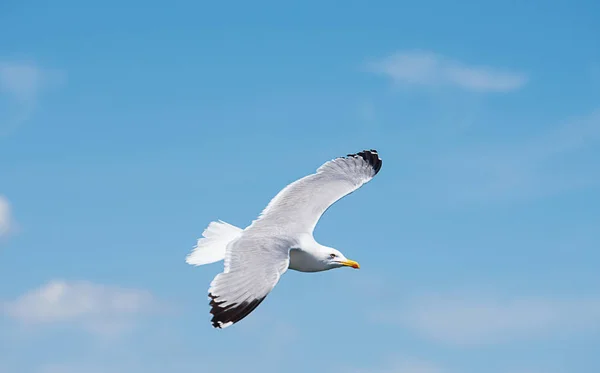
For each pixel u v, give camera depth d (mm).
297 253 15859
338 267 16422
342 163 18578
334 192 17656
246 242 14781
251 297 13586
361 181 18250
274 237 15312
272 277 13867
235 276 13789
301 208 16938
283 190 17484
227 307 13453
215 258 15898
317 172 18219
